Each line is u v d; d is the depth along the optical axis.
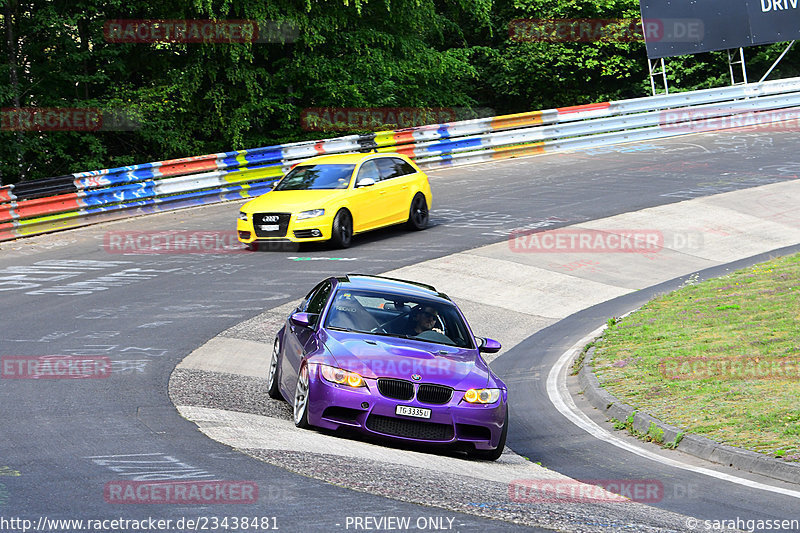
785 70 76.19
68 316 26.25
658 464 16.38
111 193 43.41
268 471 12.80
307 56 58.19
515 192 48.38
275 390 19.62
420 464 14.67
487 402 16.31
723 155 55.72
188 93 54.16
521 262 35.38
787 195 45.50
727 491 14.34
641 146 60.66
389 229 41.38
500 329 28.53
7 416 15.73
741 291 29.95
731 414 18.39
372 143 54.31
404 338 17.61
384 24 63.19
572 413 20.56
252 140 59.44
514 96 80.19
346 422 16.00
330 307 18.23
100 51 52.00
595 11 72.94
